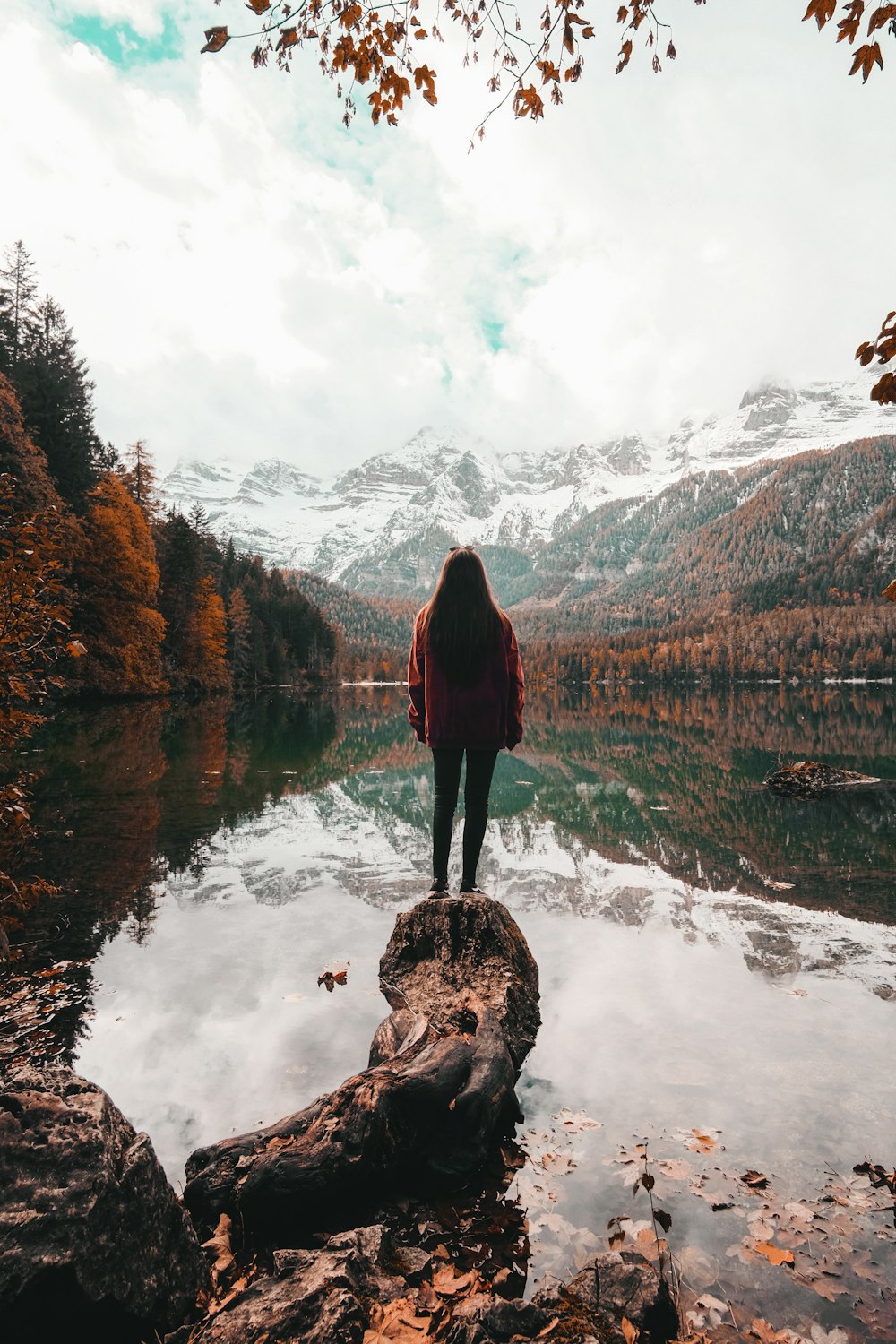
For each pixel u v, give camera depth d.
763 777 10.61
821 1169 1.83
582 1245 1.61
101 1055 2.37
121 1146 1.54
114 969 3.12
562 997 2.95
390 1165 1.84
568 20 2.24
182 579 41.44
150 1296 1.38
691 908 4.18
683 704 45.97
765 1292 1.45
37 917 3.81
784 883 4.68
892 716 29.23
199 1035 2.52
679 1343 1.31
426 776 10.41
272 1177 1.70
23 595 3.73
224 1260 1.60
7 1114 1.48
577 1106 2.16
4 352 29.44
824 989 2.98
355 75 2.45
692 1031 2.61
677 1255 1.55
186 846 5.47
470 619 3.52
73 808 6.86
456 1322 1.33
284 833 6.05
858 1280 1.48
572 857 5.51
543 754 14.46
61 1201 1.34
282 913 3.95
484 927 3.14
